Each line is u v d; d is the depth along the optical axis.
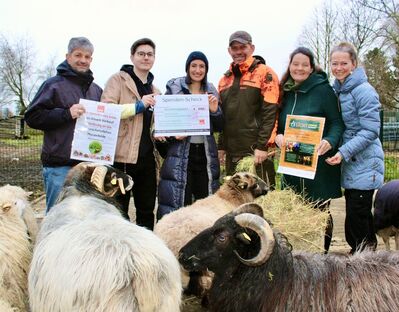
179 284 3.48
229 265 4.22
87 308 3.12
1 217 4.49
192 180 6.81
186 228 5.17
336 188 6.40
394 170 15.09
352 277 3.95
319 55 29.59
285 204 6.19
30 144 19.86
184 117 6.50
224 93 7.08
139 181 6.89
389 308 3.74
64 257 3.31
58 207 4.33
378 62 28.45
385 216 6.21
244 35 6.80
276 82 6.71
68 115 5.95
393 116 24.88
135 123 6.52
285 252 4.12
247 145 6.90
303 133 6.15
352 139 5.90
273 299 4.02
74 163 6.20
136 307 3.16
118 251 3.24
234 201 6.12
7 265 4.33
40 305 3.35
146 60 6.61
